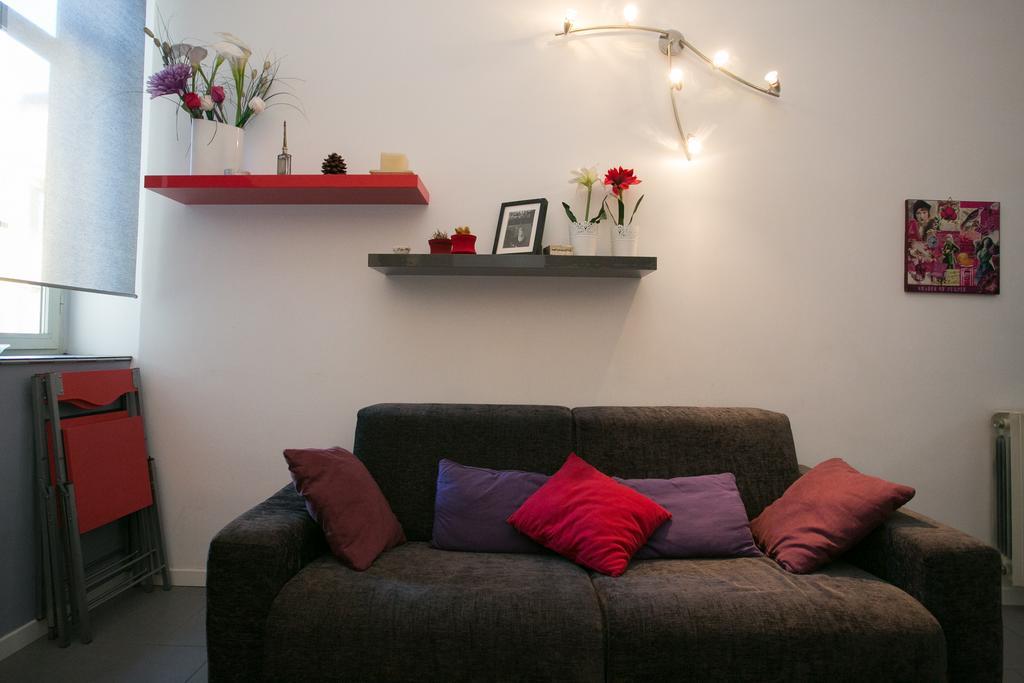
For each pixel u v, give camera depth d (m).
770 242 2.42
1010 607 2.31
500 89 2.45
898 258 2.41
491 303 2.43
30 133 1.94
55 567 1.93
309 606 1.44
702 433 2.13
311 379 2.44
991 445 2.39
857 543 1.77
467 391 2.43
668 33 2.40
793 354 2.41
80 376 2.08
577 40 2.45
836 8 2.45
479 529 1.89
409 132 2.45
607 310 2.42
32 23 1.94
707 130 2.44
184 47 2.23
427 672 1.37
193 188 2.20
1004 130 2.42
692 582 1.56
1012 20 2.43
